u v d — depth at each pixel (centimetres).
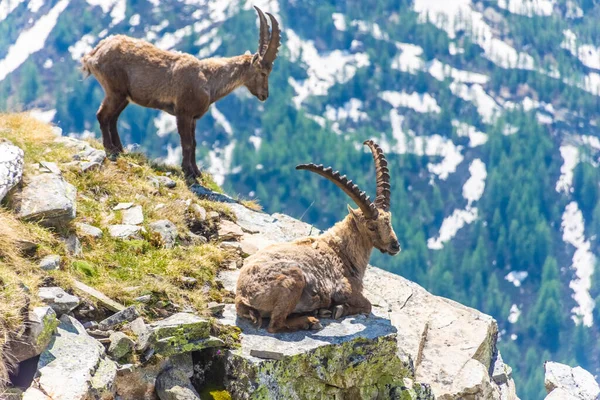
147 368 2372
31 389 2066
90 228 2892
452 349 3234
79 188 3222
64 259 2642
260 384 2378
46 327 2209
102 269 2706
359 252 2781
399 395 2644
